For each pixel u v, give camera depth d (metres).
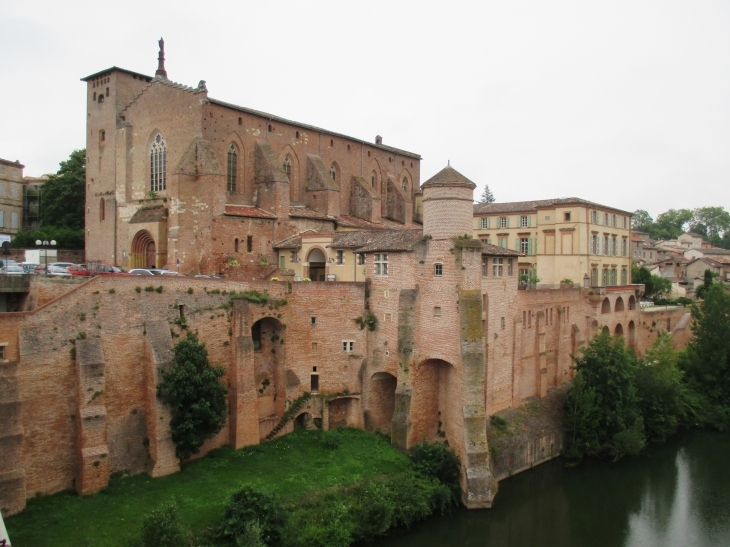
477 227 95.81
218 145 68.25
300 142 80.12
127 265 71.12
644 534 46.78
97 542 34.91
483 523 47.28
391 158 97.69
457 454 51.09
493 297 57.31
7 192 110.69
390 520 43.47
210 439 48.56
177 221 64.19
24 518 36.69
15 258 81.25
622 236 98.75
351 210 88.12
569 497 52.94
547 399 66.94
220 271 64.12
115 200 75.69
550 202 89.94
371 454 51.22
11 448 36.91
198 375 44.03
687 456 63.97
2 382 36.88
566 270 86.38
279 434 53.50
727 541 45.97
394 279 55.19
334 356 56.56
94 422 40.72
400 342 53.47
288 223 71.50
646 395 69.19
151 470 43.78
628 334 88.19
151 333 44.84
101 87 77.94
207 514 39.03
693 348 83.06
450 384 52.97
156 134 70.81
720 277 145.75
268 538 37.81
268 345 54.94
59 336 40.59
